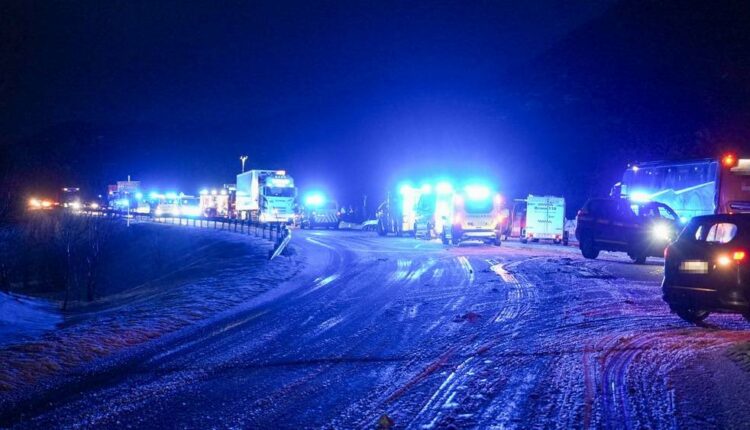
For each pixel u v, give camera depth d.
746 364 7.85
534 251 28.08
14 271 43.66
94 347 9.70
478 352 8.98
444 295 14.86
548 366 8.09
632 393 6.82
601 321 11.26
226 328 11.32
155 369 8.34
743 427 5.70
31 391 7.36
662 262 23.28
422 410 6.41
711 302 9.84
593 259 24.05
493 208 31.19
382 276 19.03
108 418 6.31
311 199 56.09
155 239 49.75
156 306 14.31
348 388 7.27
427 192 36.62
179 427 6.01
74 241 46.00
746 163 24.28
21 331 11.86
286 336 10.45
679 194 25.94
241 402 6.78
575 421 5.96
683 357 8.37
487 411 6.34
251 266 22.41
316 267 22.38
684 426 5.75
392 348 9.38
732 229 10.05
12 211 44.78
